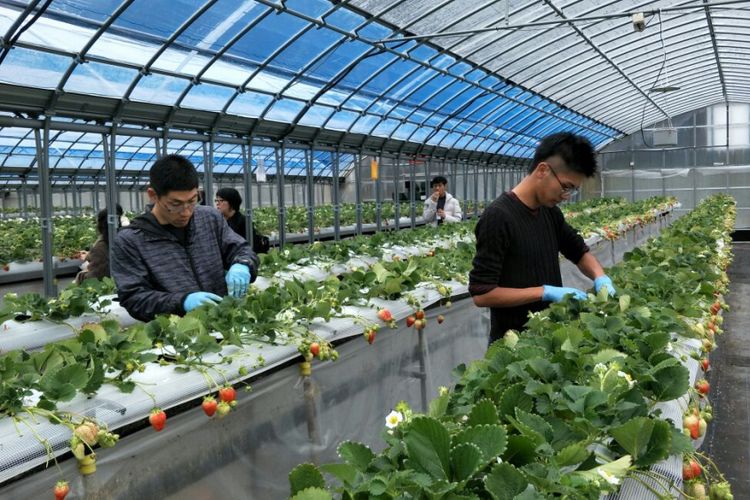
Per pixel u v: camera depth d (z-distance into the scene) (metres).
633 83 20.33
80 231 12.83
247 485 3.01
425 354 4.69
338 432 3.68
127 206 25.70
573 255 4.14
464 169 23.48
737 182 25.91
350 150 15.81
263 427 3.14
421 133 18.23
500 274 3.71
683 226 8.97
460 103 17.06
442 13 10.95
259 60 10.50
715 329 3.68
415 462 1.54
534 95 18.59
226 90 10.92
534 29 12.95
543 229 3.76
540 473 1.54
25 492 2.18
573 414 1.99
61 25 7.70
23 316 5.12
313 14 9.66
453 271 5.56
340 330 3.70
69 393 2.40
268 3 8.88
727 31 16.14
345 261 8.41
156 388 2.66
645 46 16.67
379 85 13.68
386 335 4.21
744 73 20.86
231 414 2.96
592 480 1.56
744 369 6.70
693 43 17.11
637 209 16.09
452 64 13.59
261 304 3.67
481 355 5.75
